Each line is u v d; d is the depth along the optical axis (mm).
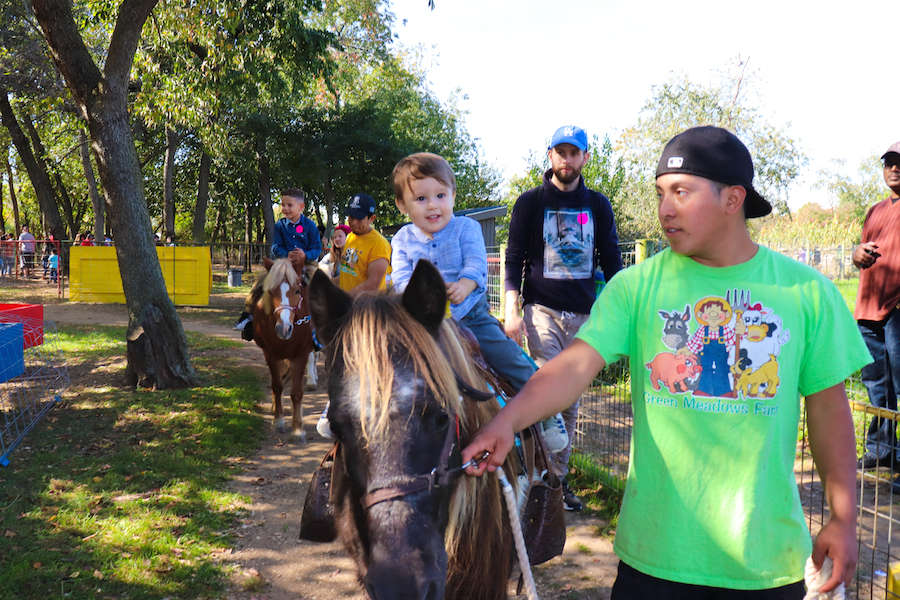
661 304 1625
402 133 34719
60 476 5098
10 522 4266
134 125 22781
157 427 6410
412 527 1504
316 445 6359
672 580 1562
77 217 41281
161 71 12414
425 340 1670
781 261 1589
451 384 1667
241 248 28312
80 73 7355
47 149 27109
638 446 1667
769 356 1528
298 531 4520
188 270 18172
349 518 1865
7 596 3426
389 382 1579
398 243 2777
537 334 4277
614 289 1710
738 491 1528
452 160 41594
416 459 1560
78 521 4359
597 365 1661
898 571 2873
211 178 36562
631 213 23172
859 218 42000
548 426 2781
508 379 2713
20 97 20312
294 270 6398
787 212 29906
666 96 29297
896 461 4738
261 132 26703
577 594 3680
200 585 3723
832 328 1526
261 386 8469
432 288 1766
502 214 22547
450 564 1955
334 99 29516
